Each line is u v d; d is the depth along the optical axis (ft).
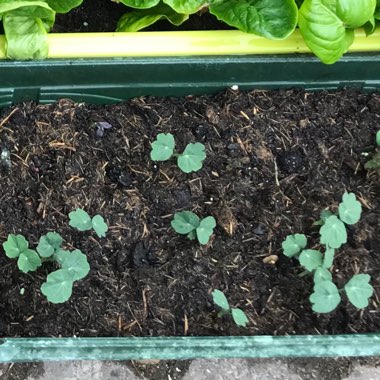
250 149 1.10
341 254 1.04
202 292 1.02
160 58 1.09
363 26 1.07
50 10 1.01
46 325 1.00
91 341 0.96
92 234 1.05
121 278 1.03
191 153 1.05
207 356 0.96
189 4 1.04
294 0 1.05
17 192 1.07
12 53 1.06
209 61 1.10
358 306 0.95
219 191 1.08
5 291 1.01
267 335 0.99
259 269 1.04
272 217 1.06
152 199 1.07
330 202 1.07
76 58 1.09
